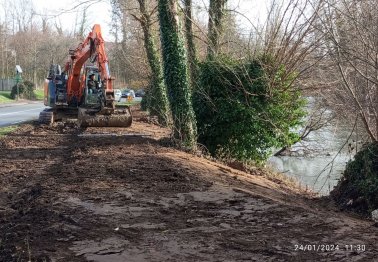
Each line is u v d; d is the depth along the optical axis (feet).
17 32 230.48
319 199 33.91
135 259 17.24
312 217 23.09
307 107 56.54
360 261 16.84
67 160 38.32
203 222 21.98
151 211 23.63
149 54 70.13
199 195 27.02
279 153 66.23
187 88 46.26
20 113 104.63
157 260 17.16
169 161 36.37
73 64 65.92
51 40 220.64
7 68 217.15
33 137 54.80
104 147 44.06
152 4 71.67
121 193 26.91
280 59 48.75
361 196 30.25
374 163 30.73
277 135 49.57
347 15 32.60
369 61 32.73
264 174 44.93
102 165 34.47
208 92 48.49
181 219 22.43
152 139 50.55
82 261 16.92
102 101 57.77
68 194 26.45
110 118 57.11
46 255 17.31
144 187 28.43
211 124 49.03
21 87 185.37
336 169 53.78
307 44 47.98
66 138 54.13
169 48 45.80
